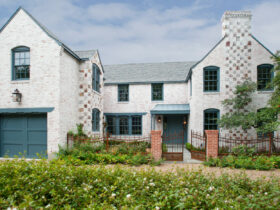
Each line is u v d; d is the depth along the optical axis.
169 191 3.88
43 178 4.27
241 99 11.88
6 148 10.75
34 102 10.30
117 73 20.09
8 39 10.67
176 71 19.38
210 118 13.30
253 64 12.84
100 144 10.45
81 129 11.61
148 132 17.95
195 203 3.27
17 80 10.56
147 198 3.82
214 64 13.23
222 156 9.28
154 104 18.03
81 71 12.23
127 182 4.50
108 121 18.72
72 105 11.40
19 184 4.06
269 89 12.73
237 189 4.31
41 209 3.06
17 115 10.72
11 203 3.13
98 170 4.98
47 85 10.21
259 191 4.19
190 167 8.55
